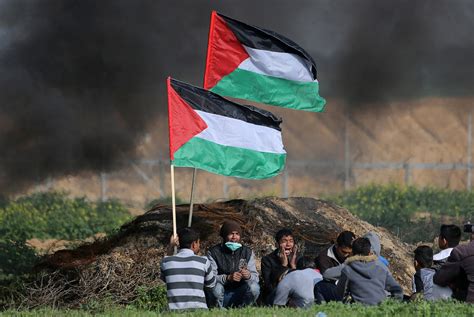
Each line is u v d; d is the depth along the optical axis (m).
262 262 24.75
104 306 25.03
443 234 23.83
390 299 20.41
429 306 19.11
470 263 20.95
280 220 29.62
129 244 28.58
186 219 29.47
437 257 23.66
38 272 29.08
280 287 22.22
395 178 90.12
